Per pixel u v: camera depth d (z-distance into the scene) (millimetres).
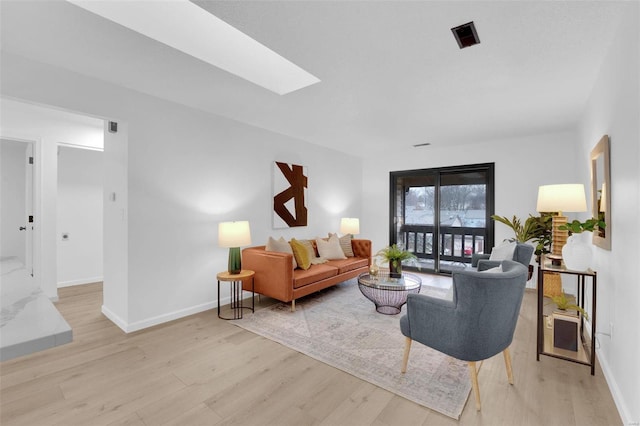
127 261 2914
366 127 4152
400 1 1640
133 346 2598
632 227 1651
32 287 1138
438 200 5465
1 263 1524
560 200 2471
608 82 2178
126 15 1962
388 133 4449
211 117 3617
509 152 4738
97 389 1978
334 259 4621
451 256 5434
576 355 2293
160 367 2254
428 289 4438
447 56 2236
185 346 2602
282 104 3285
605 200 2158
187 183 3389
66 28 1953
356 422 1686
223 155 3754
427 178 5625
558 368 2252
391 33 1942
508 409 1794
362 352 2494
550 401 1865
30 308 916
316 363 2322
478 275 1777
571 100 3109
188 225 3396
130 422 1674
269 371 2205
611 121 2104
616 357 1907
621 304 1833
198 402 1853
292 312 3451
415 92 2914
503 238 4785
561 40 2031
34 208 3682
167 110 3203
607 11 1744
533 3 1668
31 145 3762
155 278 3111
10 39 2082
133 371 2197
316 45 2084
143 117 3016
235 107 3406
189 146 3400
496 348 1883
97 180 5070
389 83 2713
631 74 1674
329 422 1686
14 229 4602
